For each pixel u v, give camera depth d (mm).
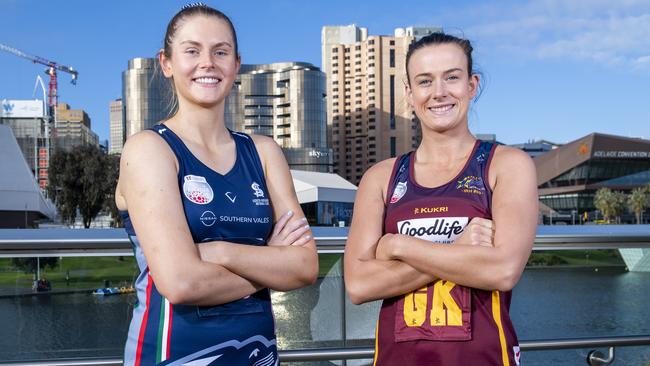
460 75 1804
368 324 2354
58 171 51906
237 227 1634
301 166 111062
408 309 1668
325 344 2312
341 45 140875
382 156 135125
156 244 1514
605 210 95938
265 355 1624
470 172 1742
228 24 1767
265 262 1591
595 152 107438
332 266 2301
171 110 1857
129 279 2109
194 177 1615
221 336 1543
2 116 165125
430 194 1747
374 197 1849
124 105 99688
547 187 115250
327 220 30125
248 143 1787
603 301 2352
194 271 1498
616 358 2398
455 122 1788
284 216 1755
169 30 1751
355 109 138750
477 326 1617
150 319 1551
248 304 1600
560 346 2312
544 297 2336
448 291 1636
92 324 2088
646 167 108312
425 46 1838
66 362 2023
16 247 2016
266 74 116375
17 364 1996
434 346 1612
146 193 1550
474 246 1600
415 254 1619
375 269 1696
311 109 113250
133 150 1595
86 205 52344
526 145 172000
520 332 2332
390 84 136625
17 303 2051
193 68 1680
